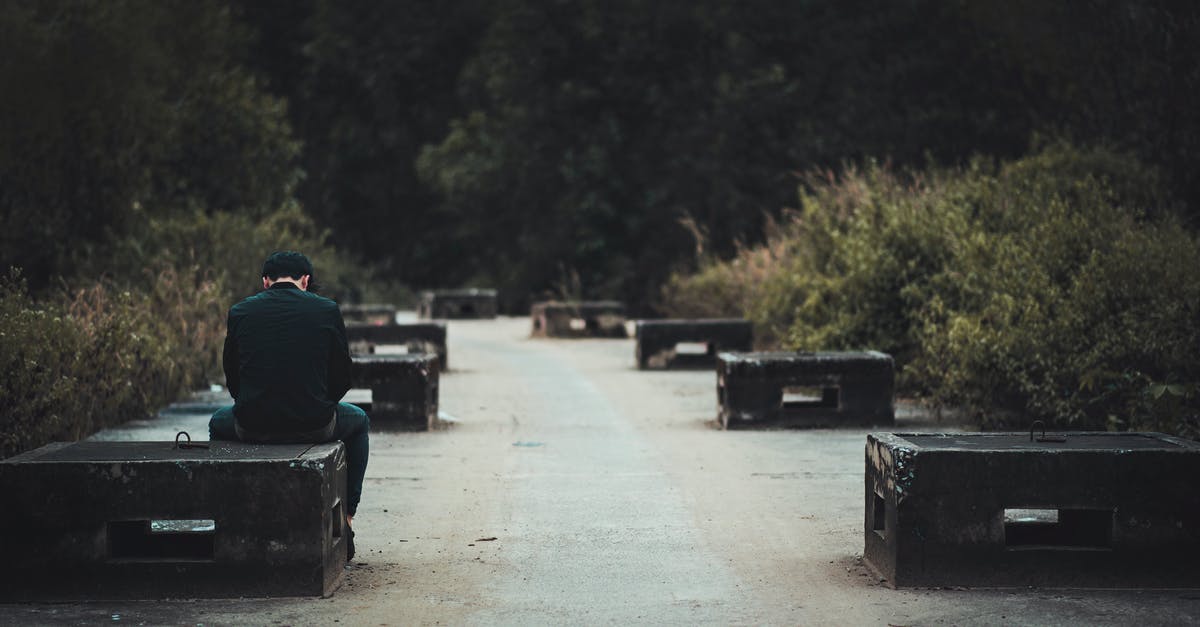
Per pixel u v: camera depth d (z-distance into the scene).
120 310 16.28
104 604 7.43
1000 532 7.77
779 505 10.59
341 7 56.31
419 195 58.09
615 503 10.66
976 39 34.28
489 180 50.91
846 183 24.30
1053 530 8.39
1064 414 13.64
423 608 7.44
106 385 14.50
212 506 7.52
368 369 14.95
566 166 49.03
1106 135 23.62
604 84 50.34
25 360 12.06
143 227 25.12
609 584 8.03
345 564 8.23
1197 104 21.70
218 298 20.66
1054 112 29.27
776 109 45.97
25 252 22.17
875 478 8.34
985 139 32.75
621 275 48.44
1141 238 14.92
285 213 33.66
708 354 22.75
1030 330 14.23
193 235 26.03
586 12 49.66
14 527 7.46
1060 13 25.84
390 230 59.34
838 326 18.16
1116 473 7.72
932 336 16.36
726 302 27.77
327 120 57.47
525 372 22.14
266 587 7.57
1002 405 14.59
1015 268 15.80
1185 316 13.03
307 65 58.09
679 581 8.10
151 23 27.19
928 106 35.84
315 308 8.22
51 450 7.87
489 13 56.50
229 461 7.51
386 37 56.56
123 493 7.47
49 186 22.86
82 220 23.81
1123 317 13.55
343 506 8.16
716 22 48.72
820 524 9.84
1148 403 12.48
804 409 15.13
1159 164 22.02
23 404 11.95
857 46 42.28
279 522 7.55
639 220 49.44
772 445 13.87
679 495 11.02
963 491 7.76
